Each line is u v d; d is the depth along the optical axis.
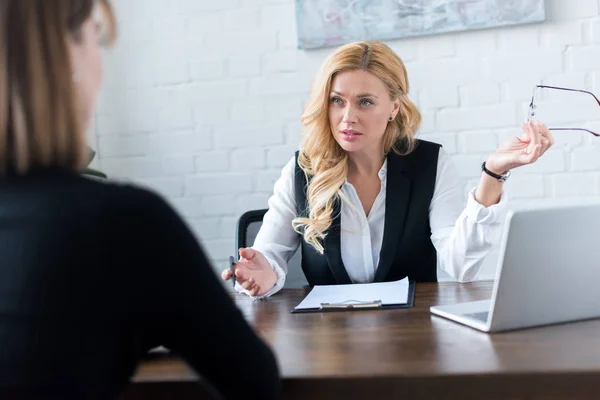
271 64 2.95
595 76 2.70
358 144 1.93
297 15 2.88
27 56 0.82
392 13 2.79
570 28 2.70
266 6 2.94
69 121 0.84
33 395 0.79
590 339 1.10
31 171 0.84
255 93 2.97
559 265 1.18
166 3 3.02
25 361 0.79
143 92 3.07
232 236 3.03
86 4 0.86
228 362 0.86
